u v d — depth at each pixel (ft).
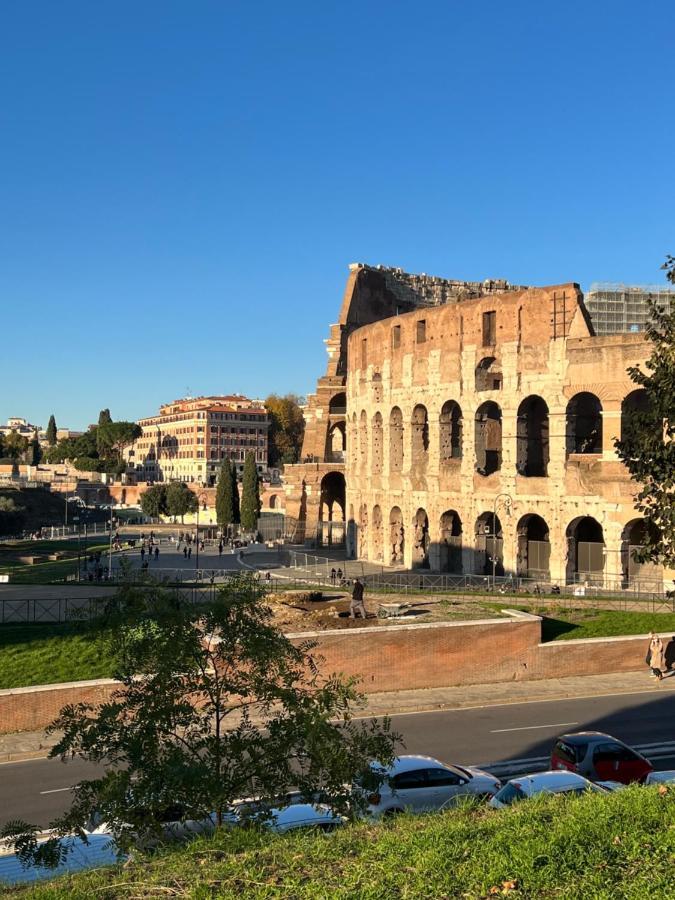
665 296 327.26
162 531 563.07
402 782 92.12
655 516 102.53
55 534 534.78
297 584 231.30
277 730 76.64
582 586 231.30
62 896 55.67
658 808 64.18
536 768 115.24
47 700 134.00
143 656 76.59
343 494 413.59
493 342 266.98
